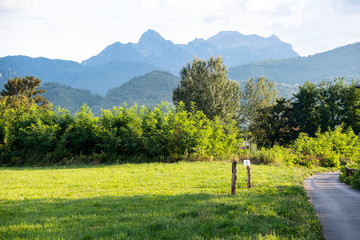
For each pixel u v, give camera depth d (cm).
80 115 3559
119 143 3338
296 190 1614
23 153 3422
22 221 901
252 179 2084
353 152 5081
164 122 3541
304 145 4672
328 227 898
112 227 798
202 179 2045
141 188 1670
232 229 771
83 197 1375
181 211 984
